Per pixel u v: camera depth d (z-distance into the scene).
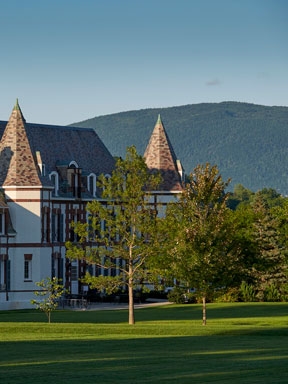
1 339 63.78
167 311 102.69
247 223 126.75
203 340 64.06
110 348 58.12
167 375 45.84
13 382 43.56
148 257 85.75
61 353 55.31
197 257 82.31
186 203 84.94
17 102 118.31
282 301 122.62
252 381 43.88
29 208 115.81
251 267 122.12
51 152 129.75
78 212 128.88
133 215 85.44
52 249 120.25
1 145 117.50
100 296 121.50
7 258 114.19
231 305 112.75
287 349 57.94
